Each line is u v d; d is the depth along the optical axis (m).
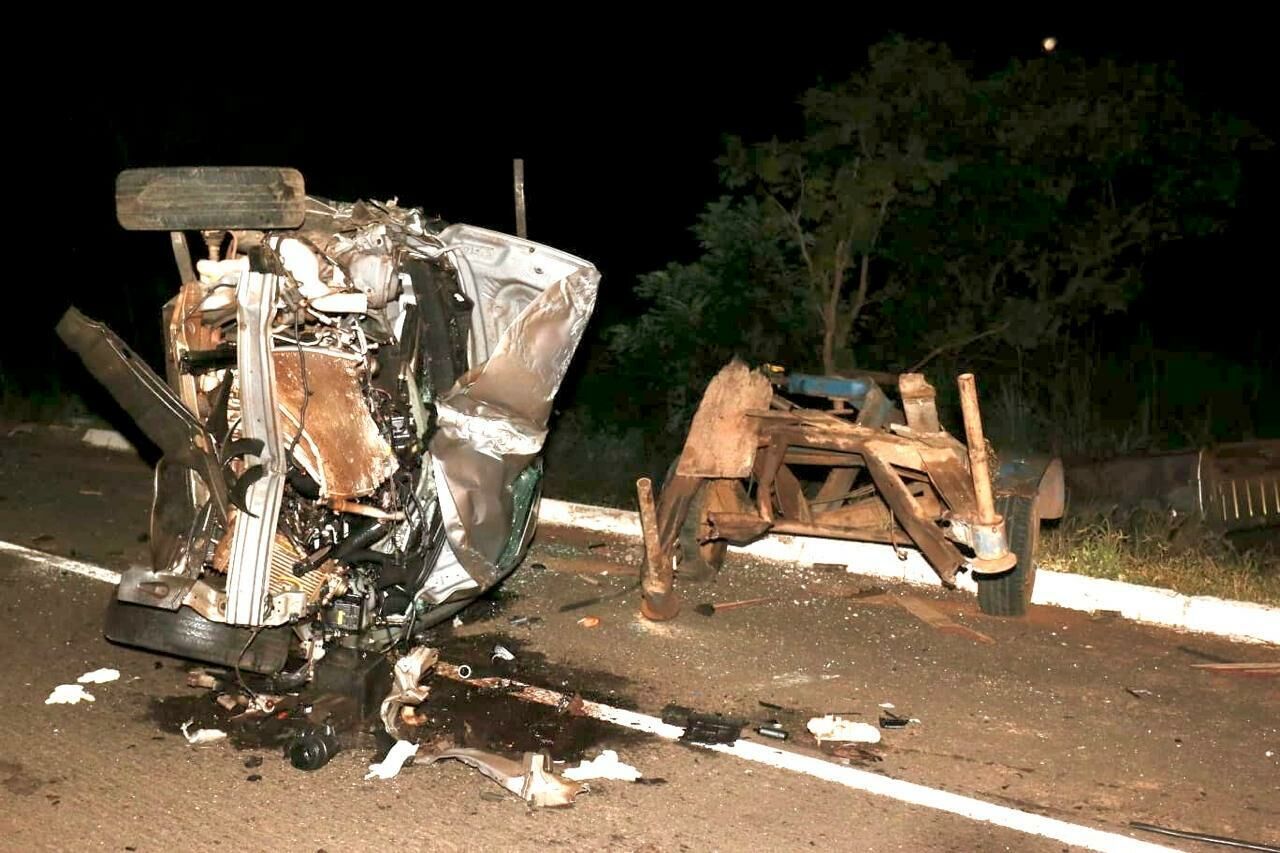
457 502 5.95
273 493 5.44
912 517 6.94
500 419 6.04
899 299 11.08
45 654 6.70
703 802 5.21
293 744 5.50
